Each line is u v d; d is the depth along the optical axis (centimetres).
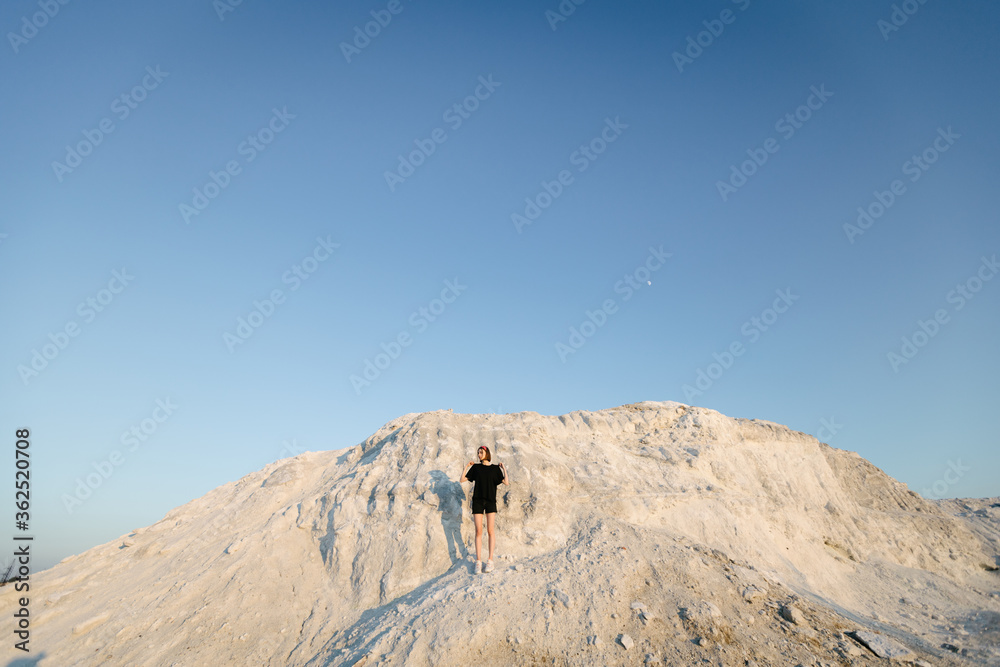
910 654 851
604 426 1545
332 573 1113
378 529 1168
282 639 966
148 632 989
